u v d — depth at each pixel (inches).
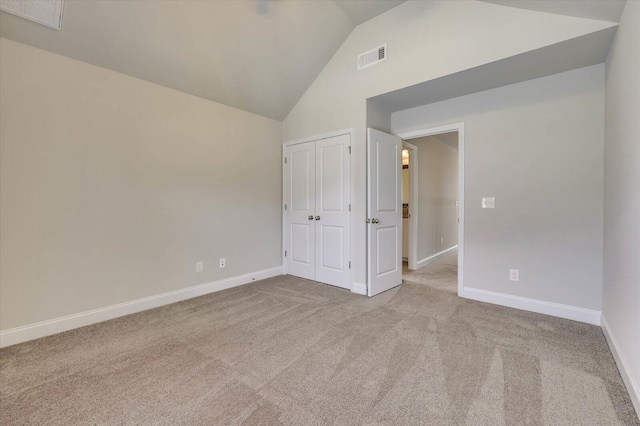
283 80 142.8
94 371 70.4
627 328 65.3
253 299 124.9
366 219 130.3
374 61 126.9
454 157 254.8
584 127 98.8
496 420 54.0
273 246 166.1
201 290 131.0
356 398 60.5
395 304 117.9
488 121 118.5
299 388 63.8
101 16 88.7
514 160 112.6
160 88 116.5
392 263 141.6
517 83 111.7
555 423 53.2
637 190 60.2
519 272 112.0
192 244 128.0
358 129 133.3
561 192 103.2
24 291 86.7
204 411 56.7
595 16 78.4
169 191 120.0
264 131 159.5
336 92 141.9
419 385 64.6
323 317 104.1
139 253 111.5
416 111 139.5
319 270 152.3
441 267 189.0
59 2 81.9
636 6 62.1
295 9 114.5
